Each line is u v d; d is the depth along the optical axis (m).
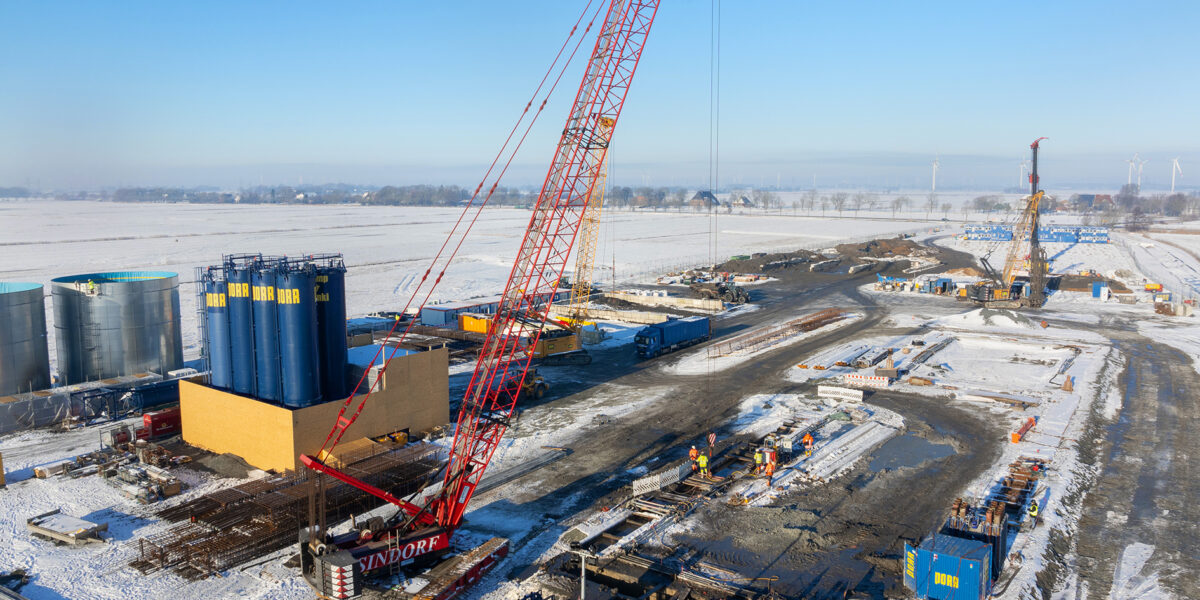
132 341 59.41
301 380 46.19
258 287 46.41
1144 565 33.41
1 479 42.06
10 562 33.66
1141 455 47.56
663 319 94.00
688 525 37.50
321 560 30.22
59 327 58.72
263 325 46.59
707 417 55.78
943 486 42.31
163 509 39.12
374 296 111.19
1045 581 31.73
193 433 48.66
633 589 31.89
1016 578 31.50
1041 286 105.69
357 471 41.50
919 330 89.38
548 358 72.50
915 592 30.72
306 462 31.56
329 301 48.09
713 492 41.72
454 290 117.56
